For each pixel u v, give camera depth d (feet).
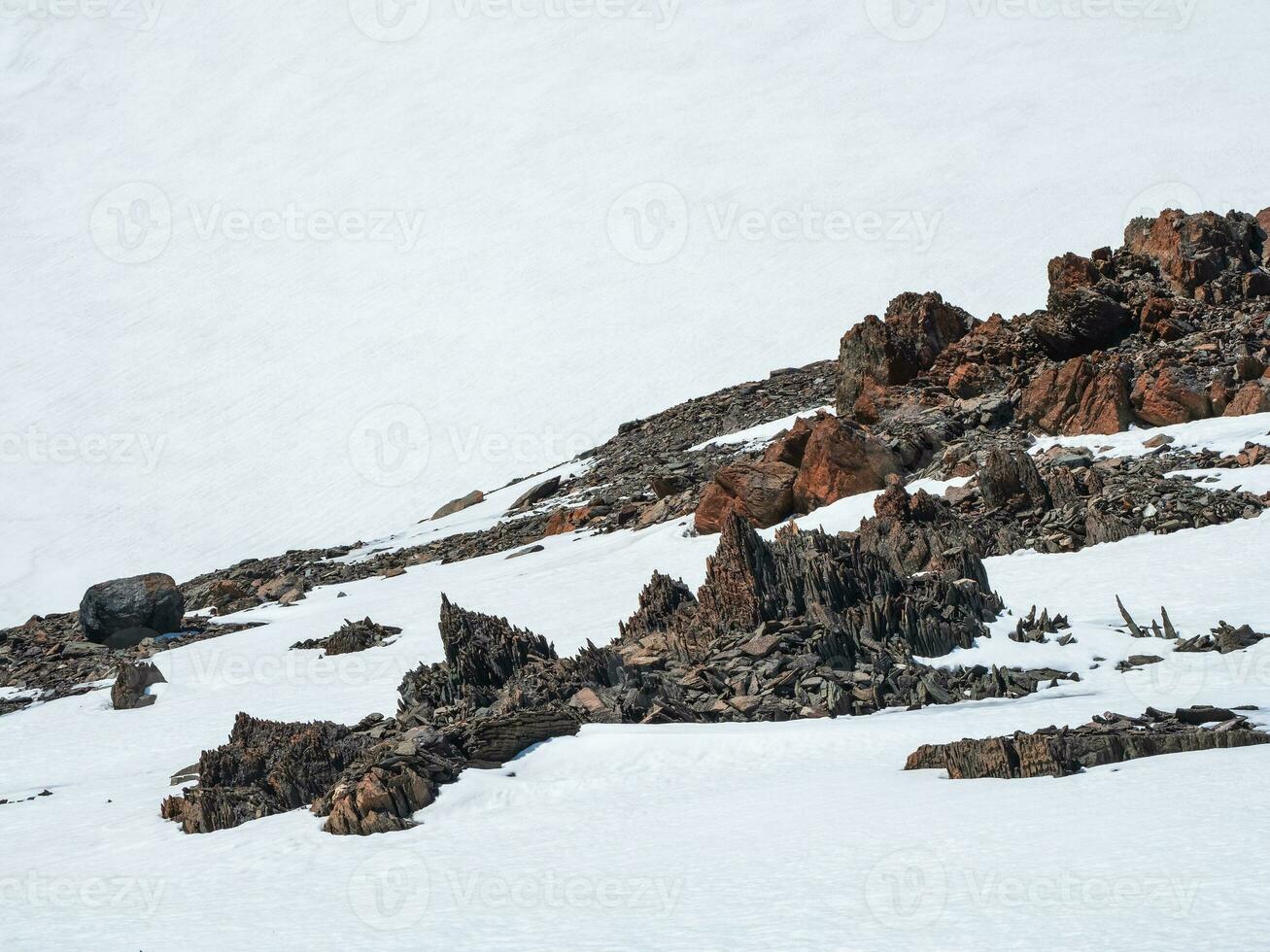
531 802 77.30
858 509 164.45
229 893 64.23
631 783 78.13
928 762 71.20
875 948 40.65
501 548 231.50
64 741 131.54
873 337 211.82
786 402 279.49
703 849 58.85
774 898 48.42
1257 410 159.12
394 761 80.74
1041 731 70.28
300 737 90.94
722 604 104.99
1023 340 196.24
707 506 182.91
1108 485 145.79
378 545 292.20
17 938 58.65
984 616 107.14
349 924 53.93
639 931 46.73
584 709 92.27
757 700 92.22
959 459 170.30
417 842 70.74
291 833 77.41
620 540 198.18
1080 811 54.65
